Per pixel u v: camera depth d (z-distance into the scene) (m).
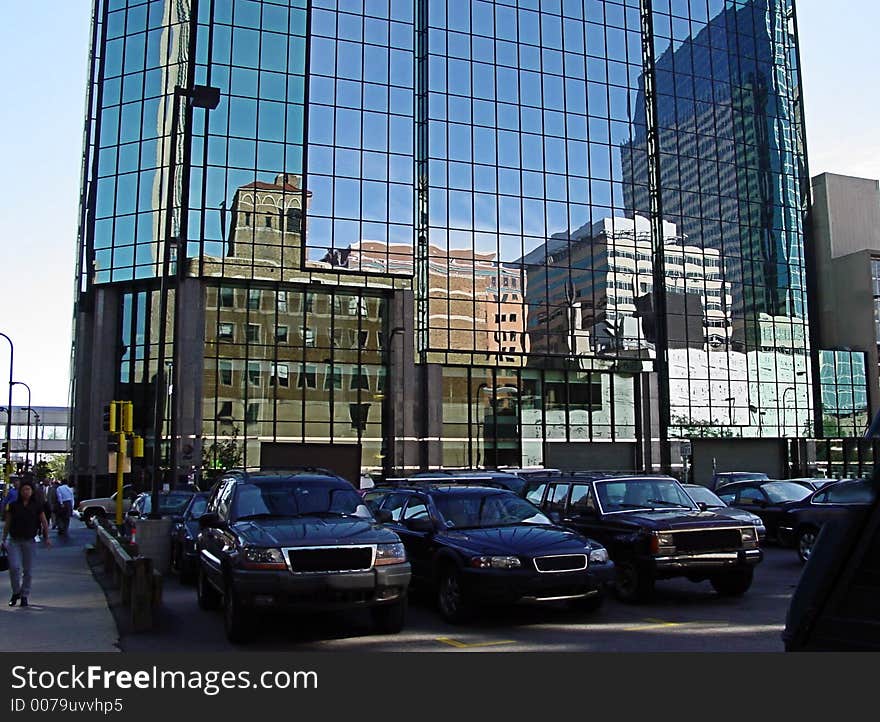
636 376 51.69
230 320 43.84
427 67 49.06
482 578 9.56
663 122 55.16
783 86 60.44
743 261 56.03
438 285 47.34
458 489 11.77
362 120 47.91
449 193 48.34
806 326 57.38
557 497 13.34
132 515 21.27
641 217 53.12
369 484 27.25
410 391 45.91
